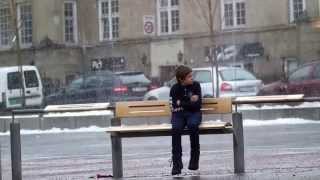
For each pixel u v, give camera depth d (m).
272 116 26.55
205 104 11.98
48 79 49.19
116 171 11.98
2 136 27.20
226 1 48.56
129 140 22.19
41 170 14.66
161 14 51.56
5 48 55.12
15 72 37.88
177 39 50.16
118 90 35.56
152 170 13.50
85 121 28.03
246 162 14.25
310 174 11.55
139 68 51.47
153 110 12.07
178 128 11.65
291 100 11.58
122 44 52.25
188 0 49.84
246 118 26.75
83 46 53.41
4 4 55.09
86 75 37.53
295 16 45.81
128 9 52.56
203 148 18.44
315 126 24.59
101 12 54.00
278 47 46.00
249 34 46.94
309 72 30.42
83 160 16.66
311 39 44.50
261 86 31.95
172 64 50.28
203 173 12.20
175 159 11.90
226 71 32.16
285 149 17.20
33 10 54.72
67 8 55.00
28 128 28.44
